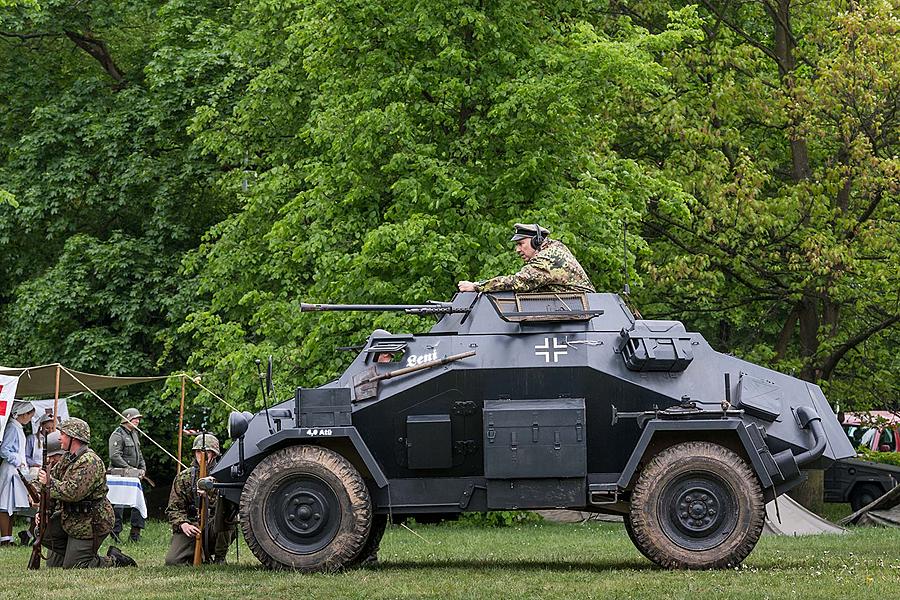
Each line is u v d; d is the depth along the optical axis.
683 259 30.19
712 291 30.95
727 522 13.13
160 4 35.62
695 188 30.78
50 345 33.16
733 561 13.09
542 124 25.95
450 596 11.24
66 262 33.09
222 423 28.95
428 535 21.72
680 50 32.88
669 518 13.15
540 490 13.35
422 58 26.95
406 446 13.58
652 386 13.58
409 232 24.22
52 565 14.87
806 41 32.31
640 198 28.45
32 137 33.31
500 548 18.17
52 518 14.78
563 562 14.98
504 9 26.33
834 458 13.78
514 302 13.96
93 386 21.86
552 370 13.52
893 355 34.81
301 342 27.66
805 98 29.75
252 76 32.25
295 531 13.22
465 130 27.17
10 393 18.77
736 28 32.88
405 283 25.31
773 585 11.88
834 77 29.03
